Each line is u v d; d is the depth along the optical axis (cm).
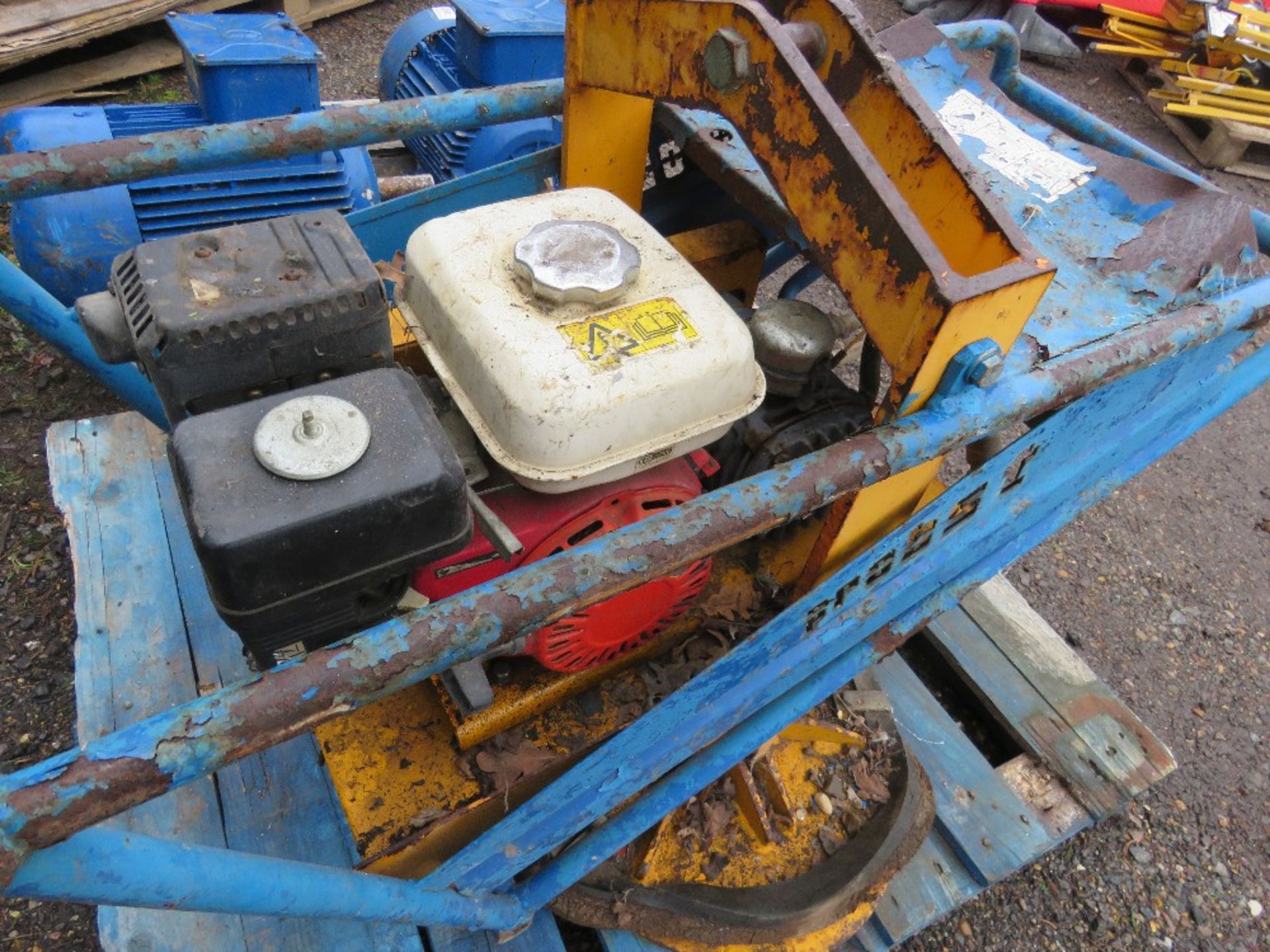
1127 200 149
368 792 120
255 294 91
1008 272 97
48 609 201
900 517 137
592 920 145
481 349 97
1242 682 232
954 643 204
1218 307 130
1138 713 222
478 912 119
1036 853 171
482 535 105
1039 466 143
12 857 58
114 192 205
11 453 229
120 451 195
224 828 142
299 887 85
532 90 153
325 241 99
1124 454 169
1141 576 254
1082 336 126
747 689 124
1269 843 201
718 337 102
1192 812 204
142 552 179
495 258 105
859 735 168
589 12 125
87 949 158
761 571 144
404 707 129
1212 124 425
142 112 225
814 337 125
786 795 155
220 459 80
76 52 343
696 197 188
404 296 110
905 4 502
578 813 118
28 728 183
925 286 95
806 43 110
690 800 156
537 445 94
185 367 90
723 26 105
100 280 208
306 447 81
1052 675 200
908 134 107
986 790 179
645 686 133
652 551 84
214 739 66
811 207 104
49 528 214
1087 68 496
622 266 102
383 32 422
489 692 110
